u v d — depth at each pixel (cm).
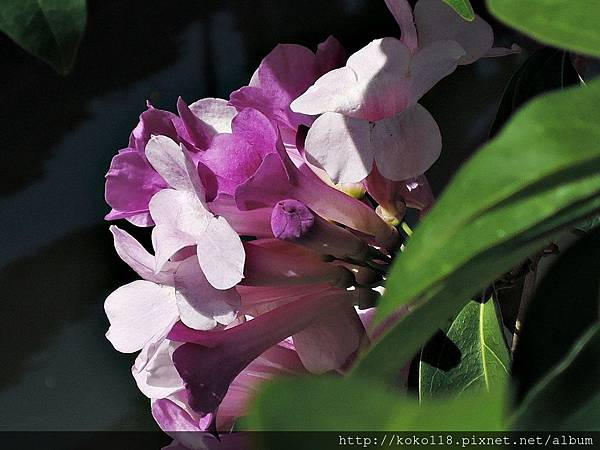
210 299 55
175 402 59
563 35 44
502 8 44
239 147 57
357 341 59
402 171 57
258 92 60
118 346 58
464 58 59
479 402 34
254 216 58
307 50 60
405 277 42
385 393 35
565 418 45
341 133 57
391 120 57
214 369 57
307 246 58
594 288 53
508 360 61
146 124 58
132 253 58
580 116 41
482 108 115
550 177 43
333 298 59
